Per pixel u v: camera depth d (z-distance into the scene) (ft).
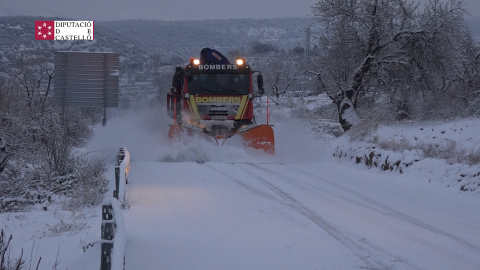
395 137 77.87
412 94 109.19
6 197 46.68
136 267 22.22
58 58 80.69
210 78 67.87
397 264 22.75
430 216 32.91
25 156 56.59
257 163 60.70
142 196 38.70
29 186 47.98
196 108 67.31
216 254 24.21
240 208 34.60
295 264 22.74
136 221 30.53
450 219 32.14
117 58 81.87
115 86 81.82
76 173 49.44
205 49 75.56
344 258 23.57
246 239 26.81
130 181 45.91
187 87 67.72
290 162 62.64
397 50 97.81
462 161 47.98
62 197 45.96
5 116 58.49
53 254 24.70
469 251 25.09
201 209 34.22
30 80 82.99
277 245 25.72
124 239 16.17
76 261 22.57
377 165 55.42
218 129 67.46
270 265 22.62
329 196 39.50
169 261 23.09
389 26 99.14
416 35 97.91
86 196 39.58
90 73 81.46
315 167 58.34
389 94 107.55
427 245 25.96
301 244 25.91
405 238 27.27
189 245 25.61
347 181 47.62
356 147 62.18
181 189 41.96
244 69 68.33
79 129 77.10
